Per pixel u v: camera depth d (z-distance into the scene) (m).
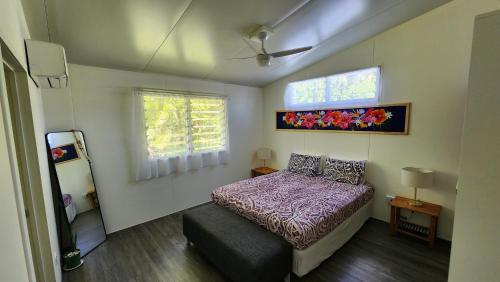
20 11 1.52
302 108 4.17
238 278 1.88
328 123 3.79
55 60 1.64
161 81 3.39
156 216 3.47
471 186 0.98
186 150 3.70
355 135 3.46
